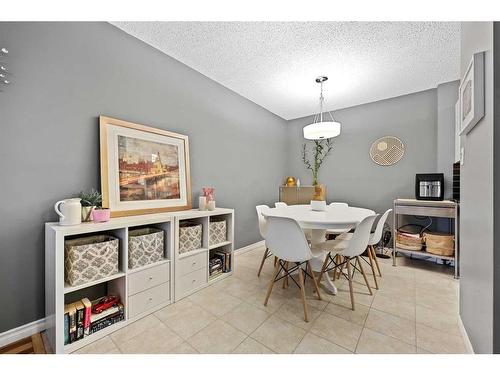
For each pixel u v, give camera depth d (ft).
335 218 6.06
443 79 8.99
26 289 4.69
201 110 8.66
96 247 4.59
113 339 4.53
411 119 10.38
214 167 9.26
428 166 10.00
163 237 5.95
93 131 5.68
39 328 4.83
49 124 4.96
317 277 7.63
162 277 5.74
